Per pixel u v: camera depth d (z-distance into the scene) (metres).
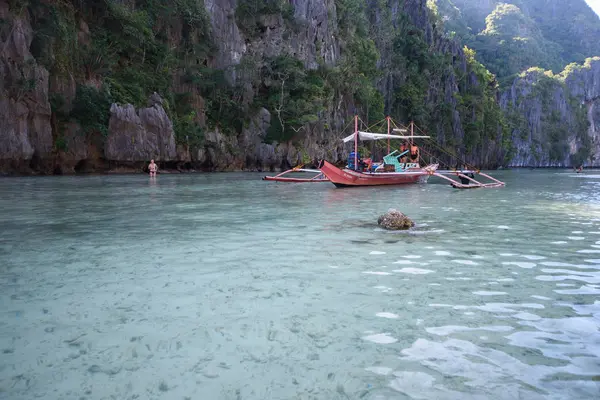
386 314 4.53
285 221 11.34
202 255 7.28
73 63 44.31
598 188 28.47
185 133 53.72
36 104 38.50
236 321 4.33
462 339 3.90
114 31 51.03
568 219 12.03
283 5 74.81
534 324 4.26
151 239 8.75
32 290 5.34
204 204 15.77
